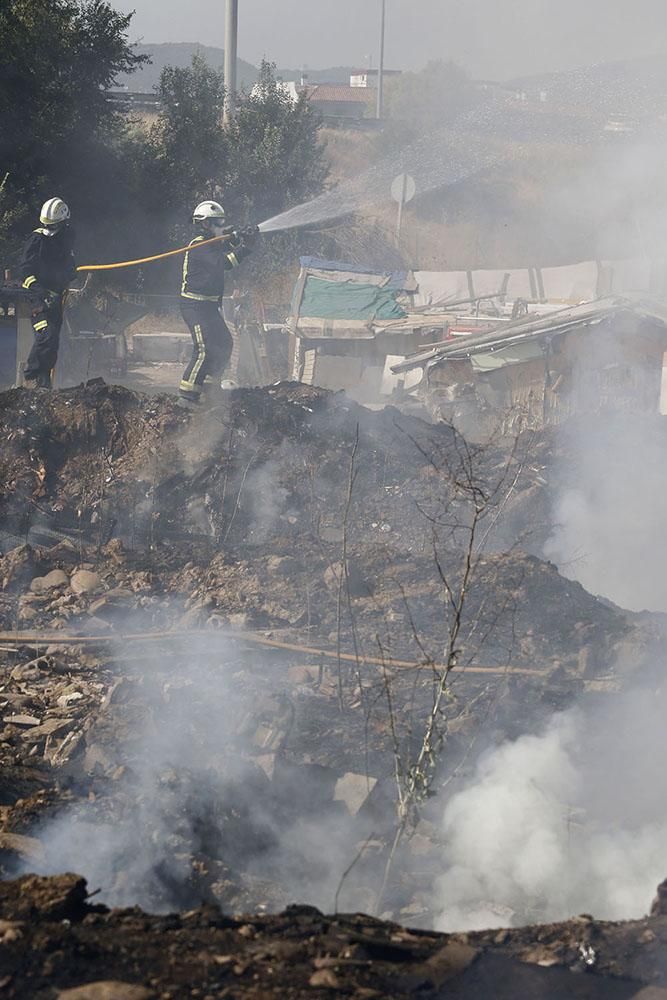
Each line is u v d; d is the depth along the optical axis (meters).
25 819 9.13
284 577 16.12
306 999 5.95
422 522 18.58
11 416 20.33
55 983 5.97
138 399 21.66
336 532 18.30
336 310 49.00
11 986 5.91
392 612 14.84
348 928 7.07
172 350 52.75
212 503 19.05
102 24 67.12
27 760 10.85
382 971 6.46
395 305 49.56
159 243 72.50
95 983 5.89
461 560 15.96
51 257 22.64
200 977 6.13
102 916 6.85
